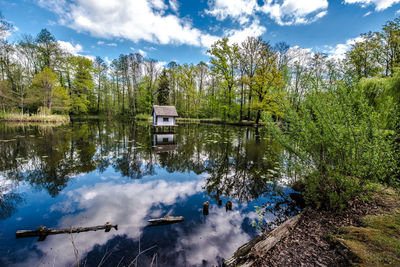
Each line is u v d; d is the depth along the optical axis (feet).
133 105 125.29
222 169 21.02
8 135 38.93
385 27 40.04
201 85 119.14
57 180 16.76
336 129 9.71
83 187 15.35
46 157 23.84
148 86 121.90
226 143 37.09
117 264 7.27
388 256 5.96
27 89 69.31
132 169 20.39
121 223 10.24
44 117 68.44
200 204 12.71
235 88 85.76
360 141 9.15
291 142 12.78
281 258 6.83
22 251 8.01
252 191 15.03
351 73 9.82
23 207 11.99
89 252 7.97
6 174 17.88
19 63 73.72
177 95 124.98
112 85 124.88
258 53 67.56
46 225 10.00
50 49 78.23
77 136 41.22
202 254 7.94
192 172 19.90
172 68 123.65
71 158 23.68
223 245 8.55
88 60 96.32
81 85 93.71
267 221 10.64
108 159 23.91
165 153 28.30
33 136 38.68
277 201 13.28
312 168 11.43
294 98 12.66
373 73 42.01
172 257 7.72
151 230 9.62
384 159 8.63
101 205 12.36
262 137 45.39
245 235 9.34
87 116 112.37
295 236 8.30
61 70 84.99
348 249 6.59
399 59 38.45
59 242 8.61
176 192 14.75
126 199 13.33
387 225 8.05
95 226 9.72
